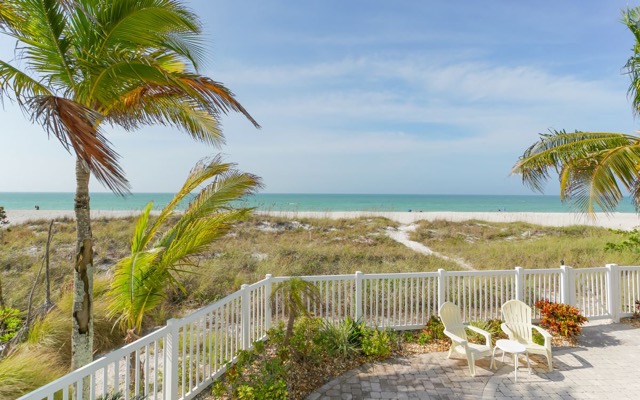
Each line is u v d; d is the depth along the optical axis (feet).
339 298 20.74
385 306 27.40
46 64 12.51
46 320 19.54
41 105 8.71
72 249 42.42
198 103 15.03
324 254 42.88
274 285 20.49
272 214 76.69
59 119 8.84
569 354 18.72
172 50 13.97
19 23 11.90
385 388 15.26
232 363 16.67
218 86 12.66
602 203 21.34
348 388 15.25
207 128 18.04
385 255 43.88
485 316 22.89
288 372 15.69
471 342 20.17
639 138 21.65
